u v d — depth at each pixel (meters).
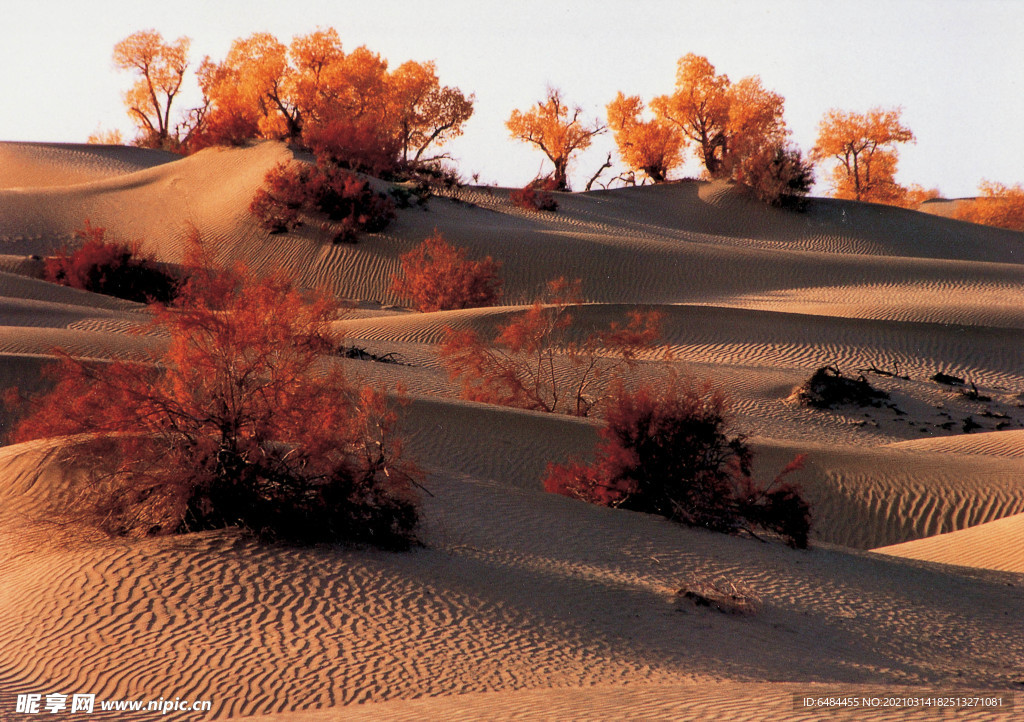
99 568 8.49
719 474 13.08
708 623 8.25
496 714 5.31
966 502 15.49
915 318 34.75
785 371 28.00
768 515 12.49
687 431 13.09
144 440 10.26
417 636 7.26
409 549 9.49
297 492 9.59
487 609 7.99
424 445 16.33
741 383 26.38
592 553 10.47
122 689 6.24
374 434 10.96
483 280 38.72
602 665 6.89
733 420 22.97
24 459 11.80
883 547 14.68
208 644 6.97
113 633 7.17
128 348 23.61
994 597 10.60
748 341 31.12
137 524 9.75
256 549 9.01
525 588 8.66
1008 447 20.16
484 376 23.06
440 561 9.21
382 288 42.66
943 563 12.47
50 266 40.53
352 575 8.48
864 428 24.05
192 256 11.31
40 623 7.43
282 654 6.81
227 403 10.09
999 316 35.06
